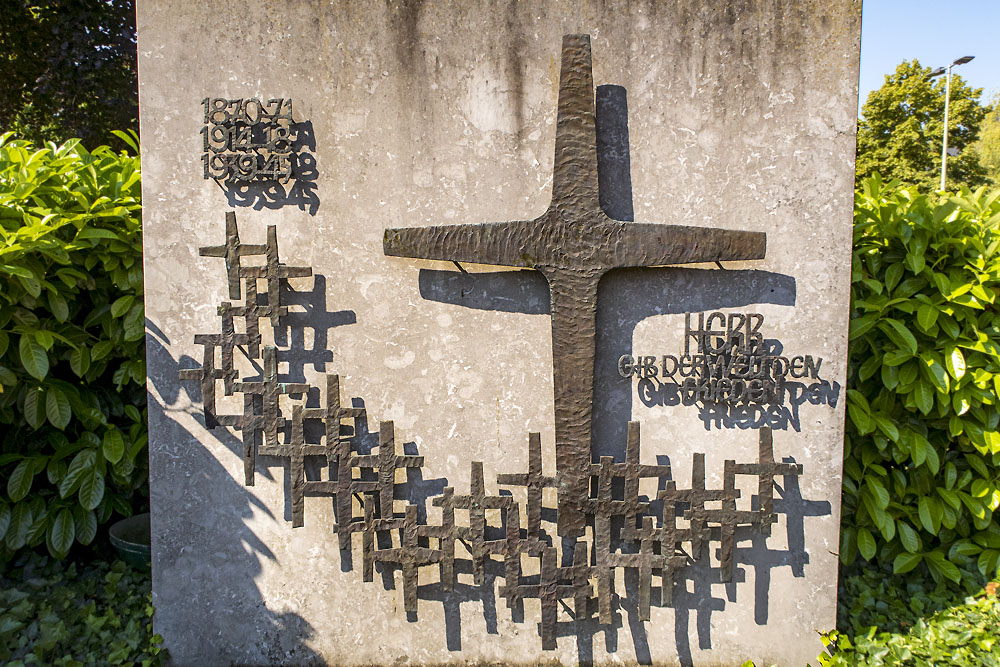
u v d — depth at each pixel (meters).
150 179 2.47
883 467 2.97
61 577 2.84
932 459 2.79
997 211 2.99
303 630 2.59
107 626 2.58
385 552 2.49
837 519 2.58
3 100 9.28
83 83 8.71
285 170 2.46
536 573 2.60
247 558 2.57
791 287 2.53
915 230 2.83
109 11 8.82
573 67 2.41
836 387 2.55
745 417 2.57
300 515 2.48
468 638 2.61
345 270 2.52
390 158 2.50
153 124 2.46
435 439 2.57
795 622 2.62
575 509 2.48
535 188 2.51
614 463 2.48
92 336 2.87
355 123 2.48
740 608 2.61
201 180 2.49
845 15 2.46
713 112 2.50
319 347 2.54
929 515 2.83
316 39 2.46
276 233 2.47
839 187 2.50
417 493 2.58
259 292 2.51
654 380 2.55
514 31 2.47
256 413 2.51
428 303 2.54
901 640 2.57
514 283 2.54
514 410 2.56
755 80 2.49
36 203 2.69
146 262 2.49
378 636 2.60
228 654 2.59
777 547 2.60
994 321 2.77
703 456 2.48
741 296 2.54
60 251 2.59
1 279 2.53
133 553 2.86
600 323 2.55
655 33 2.47
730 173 2.51
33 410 2.74
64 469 2.83
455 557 2.58
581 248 2.44
